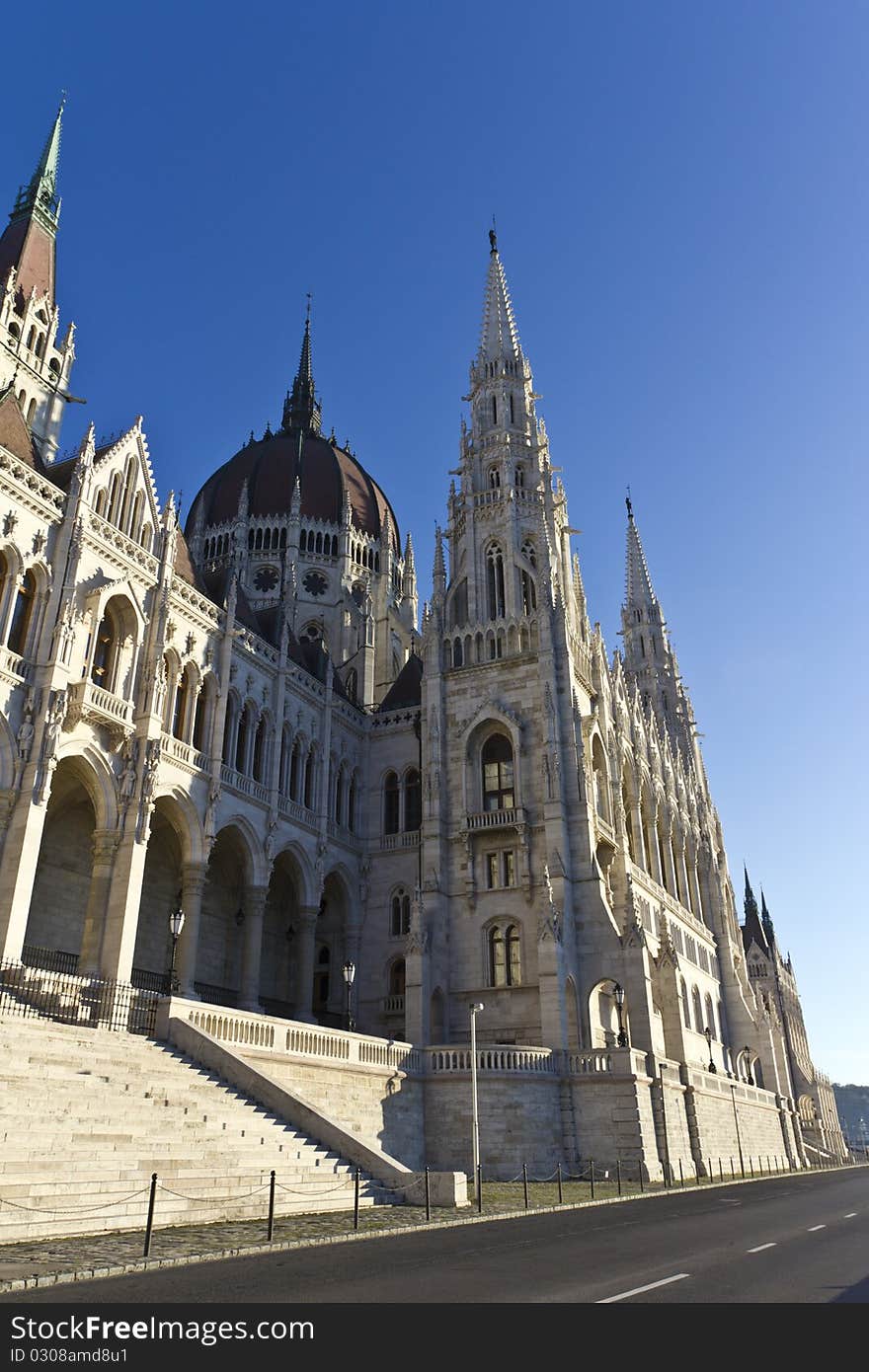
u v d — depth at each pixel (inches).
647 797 2893.7
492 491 2652.6
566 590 2581.2
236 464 3681.1
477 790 2285.9
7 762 1462.8
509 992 2046.0
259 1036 1360.7
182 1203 876.0
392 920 2346.2
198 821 1846.7
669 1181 1675.7
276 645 2316.7
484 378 2851.9
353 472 3789.4
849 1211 1141.7
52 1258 650.8
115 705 1651.1
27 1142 830.5
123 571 1759.4
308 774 2311.8
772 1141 2765.7
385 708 2677.2
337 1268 653.9
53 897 1721.2
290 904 2357.3
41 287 2576.3
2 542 1515.7
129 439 1862.7
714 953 3346.5
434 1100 1657.2
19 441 1710.1
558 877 2059.5
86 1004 1353.3
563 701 2261.3
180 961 1760.6
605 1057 1756.9
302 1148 1105.4
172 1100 1058.1
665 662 4141.2
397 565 3732.8
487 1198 1214.9
